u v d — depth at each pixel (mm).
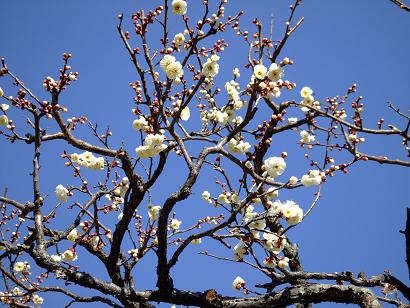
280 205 4965
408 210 6426
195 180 5234
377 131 5918
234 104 5980
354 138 6449
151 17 5188
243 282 5781
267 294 5543
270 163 4906
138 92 5762
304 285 5480
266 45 5445
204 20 5105
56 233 6102
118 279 5957
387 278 5914
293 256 6793
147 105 5293
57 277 5188
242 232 5355
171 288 5625
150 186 5500
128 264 5906
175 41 5250
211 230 5109
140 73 5184
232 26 5234
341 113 6613
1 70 5098
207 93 6762
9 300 6059
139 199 5516
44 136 5707
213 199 6559
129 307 5688
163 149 5363
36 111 5258
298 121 6809
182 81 5656
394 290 7047
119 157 5469
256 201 6238
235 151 6441
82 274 5348
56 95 5188
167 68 5141
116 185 5906
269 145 5781
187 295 5645
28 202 5777
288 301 5387
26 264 7207
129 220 5602
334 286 5316
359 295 5168
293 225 4957
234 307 5516
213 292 5594
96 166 5754
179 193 5137
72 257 5535
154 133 5469
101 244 6109
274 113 6953
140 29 5168
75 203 5816
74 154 5758
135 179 5527
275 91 5395
